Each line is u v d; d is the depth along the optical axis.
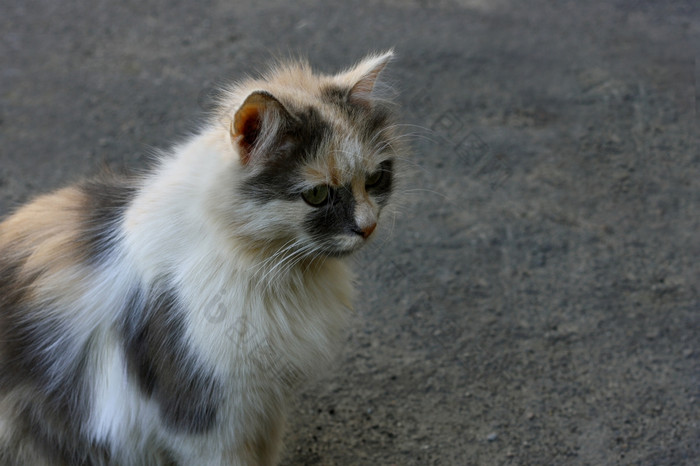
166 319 1.26
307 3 2.73
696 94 2.24
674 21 2.73
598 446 1.42
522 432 1.44
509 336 1.55
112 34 2.42
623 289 1.61
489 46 2.47
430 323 1.56
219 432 1.28
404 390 1.48
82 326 1.28
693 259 1.66
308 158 1.25
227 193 1.24
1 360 1.29
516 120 2.08
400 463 1.40
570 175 1.88
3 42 2.33
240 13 2.62
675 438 1.43
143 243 1.26
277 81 1.31
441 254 1.66
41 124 1.94
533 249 1.67
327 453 1.42
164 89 2.12
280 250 1.27
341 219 1.27
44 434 1.31
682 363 1.51
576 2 2.88
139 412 1.29
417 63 2.32
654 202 1.79
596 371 1.50
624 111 2.15
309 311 1.31
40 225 1.31
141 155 1.81
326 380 1.49
